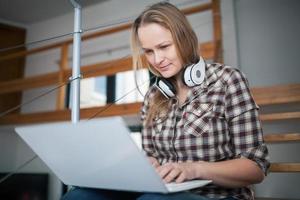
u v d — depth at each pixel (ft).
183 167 2.09
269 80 7.78
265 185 6.94
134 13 10.88
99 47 11.21
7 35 12.91
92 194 2.24
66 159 2.01
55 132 1.82
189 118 2.68
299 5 7.88
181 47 2.68
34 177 10.82
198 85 2.77
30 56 12.92
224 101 2.62
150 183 1.69
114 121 1.47
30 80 9.39
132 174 1.71
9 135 12.15
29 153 11.92
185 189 1.77
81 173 2.06
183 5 9.62
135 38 3.19
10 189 10.79
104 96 10.99
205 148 2.56
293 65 7.61
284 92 5.57
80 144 1.76
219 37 6.66
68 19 12.51
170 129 2.79
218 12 6.85
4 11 12.21
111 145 1.60
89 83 11.28
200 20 9.17
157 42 2.66
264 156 2.37
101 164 1.80
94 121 1.56
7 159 11.94
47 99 11.87
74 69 2.95
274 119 5.06
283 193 6.75
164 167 2.08
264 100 5.61
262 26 8.18
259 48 8.07
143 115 3.34
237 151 2.48
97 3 11.76
